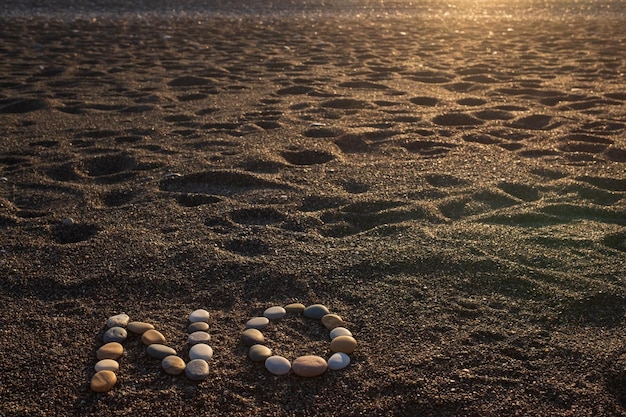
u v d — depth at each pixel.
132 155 2.46
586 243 1.70
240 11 8.23
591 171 2.20
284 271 1.59
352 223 1.89
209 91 3.64
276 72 4.19
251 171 2.30
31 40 5.52
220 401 1.22
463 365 1.29
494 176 2.17
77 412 1.20
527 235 1.76
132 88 3.74
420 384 1.24
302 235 1.79
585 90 3.52
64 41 5.51
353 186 2.16
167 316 1.46
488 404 1.20
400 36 5.94
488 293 1.51
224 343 1.37
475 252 1.66
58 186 2.18
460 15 8.06
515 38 5.75
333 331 1.38
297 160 2.46
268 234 1.79
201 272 1.60
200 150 2.53
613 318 1.42
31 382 1.26
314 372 1.26
